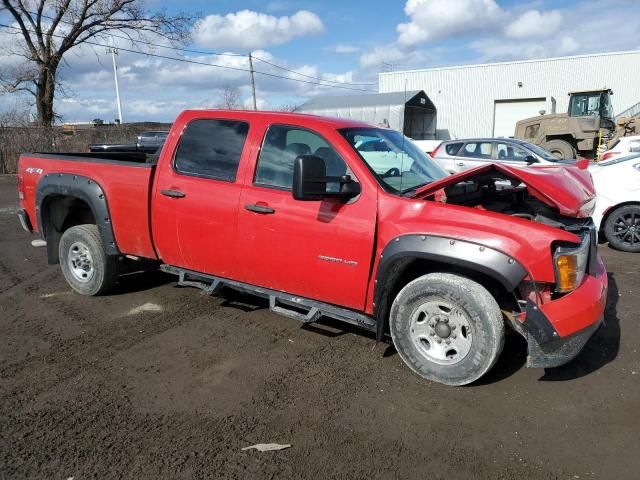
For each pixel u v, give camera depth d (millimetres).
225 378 3693
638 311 4934
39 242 8453
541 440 2949
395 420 3158
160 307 5121
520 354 3980
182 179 4477
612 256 7199
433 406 3307
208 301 5273
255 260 4129
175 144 4609
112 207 4910
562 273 3189
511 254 3176
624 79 32531
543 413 3219
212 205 4273
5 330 4594
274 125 4129
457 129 37969
